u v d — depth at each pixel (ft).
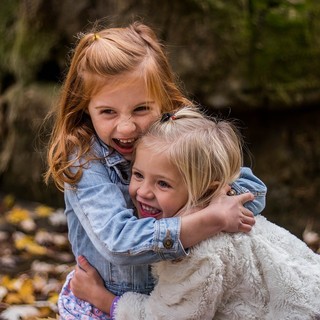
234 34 15.16
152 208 7.46
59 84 17.34
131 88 7.54
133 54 7.63
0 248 15.52
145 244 7.06
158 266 7.44
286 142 16.07
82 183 7.61
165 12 15.25
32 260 15.10
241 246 7.30
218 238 7.24
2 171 18.16
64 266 14.71
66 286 8.39
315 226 15.88
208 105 15.46
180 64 15.26
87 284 7.94
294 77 15.40
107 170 7.82
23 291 13.37
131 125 7.58
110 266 7.91
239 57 15.23
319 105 15.97
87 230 7.50
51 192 17.60
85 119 8.05
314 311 7.35
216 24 15.14
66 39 17.22
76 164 7.67
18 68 17.90
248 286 7.34
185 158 7.15
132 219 7.28
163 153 7.22
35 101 17.25
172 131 7.30
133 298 7.68
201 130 7.30
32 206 17.63
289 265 7.43
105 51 7.57
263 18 15.30
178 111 7.64
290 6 15.46
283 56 15.30
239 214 7.32
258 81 15.30
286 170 16.07
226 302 7.45
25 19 17.62
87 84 7.66
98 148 7.86
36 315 12.28
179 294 7.28
